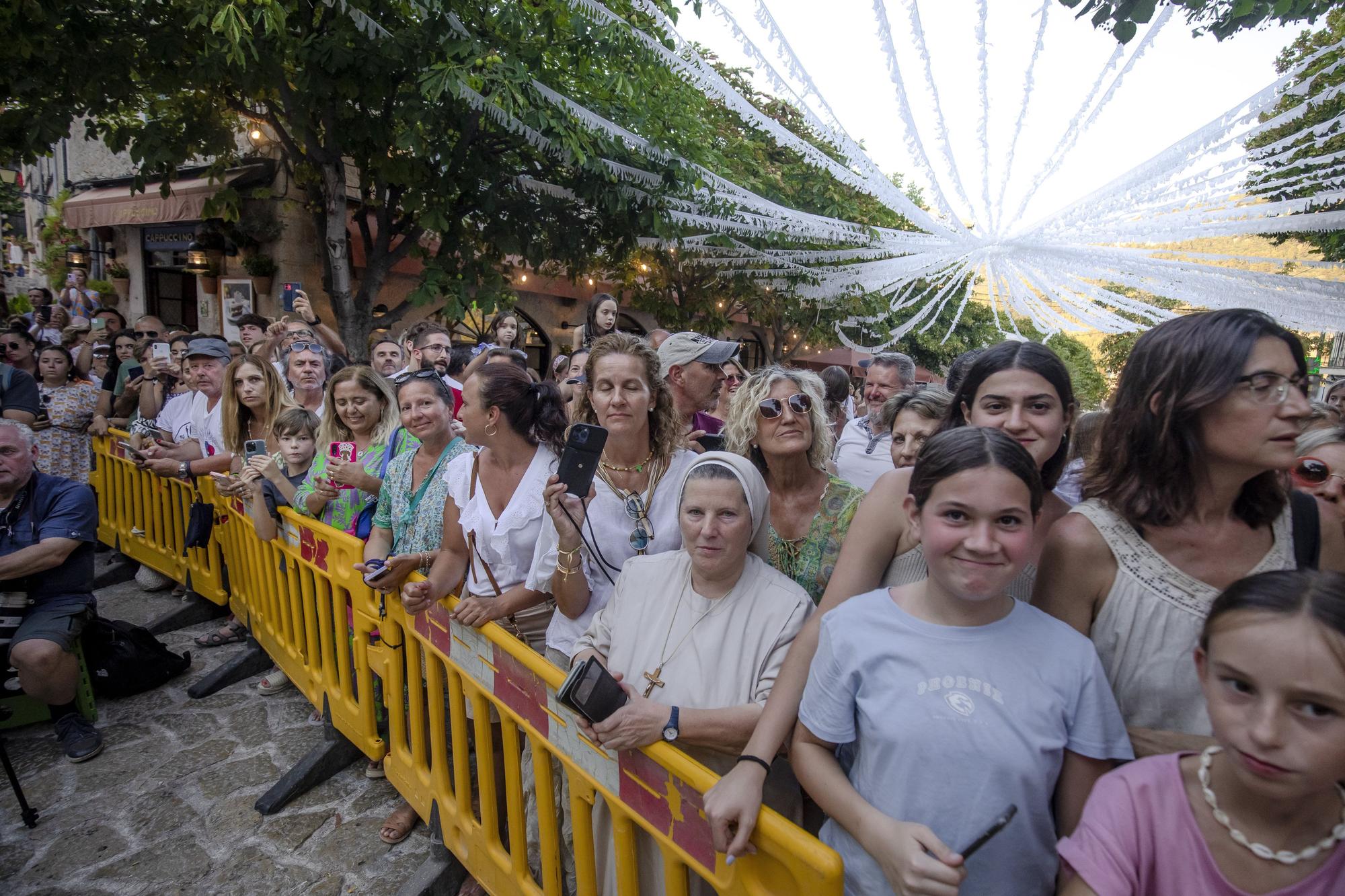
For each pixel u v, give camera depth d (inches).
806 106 164.9
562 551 82.5
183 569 190.9
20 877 99.9
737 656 66.9
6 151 276.5
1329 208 249.3
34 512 133.5
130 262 467.5
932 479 48.7
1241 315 47.8
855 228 289.6
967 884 47.3
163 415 219.9
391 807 114.7
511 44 233.5
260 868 101.9
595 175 283.1
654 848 67.7
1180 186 225.9
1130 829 41.3
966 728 47.2
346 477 125.0
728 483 66.3
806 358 818.8
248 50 234.7
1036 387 63.6
